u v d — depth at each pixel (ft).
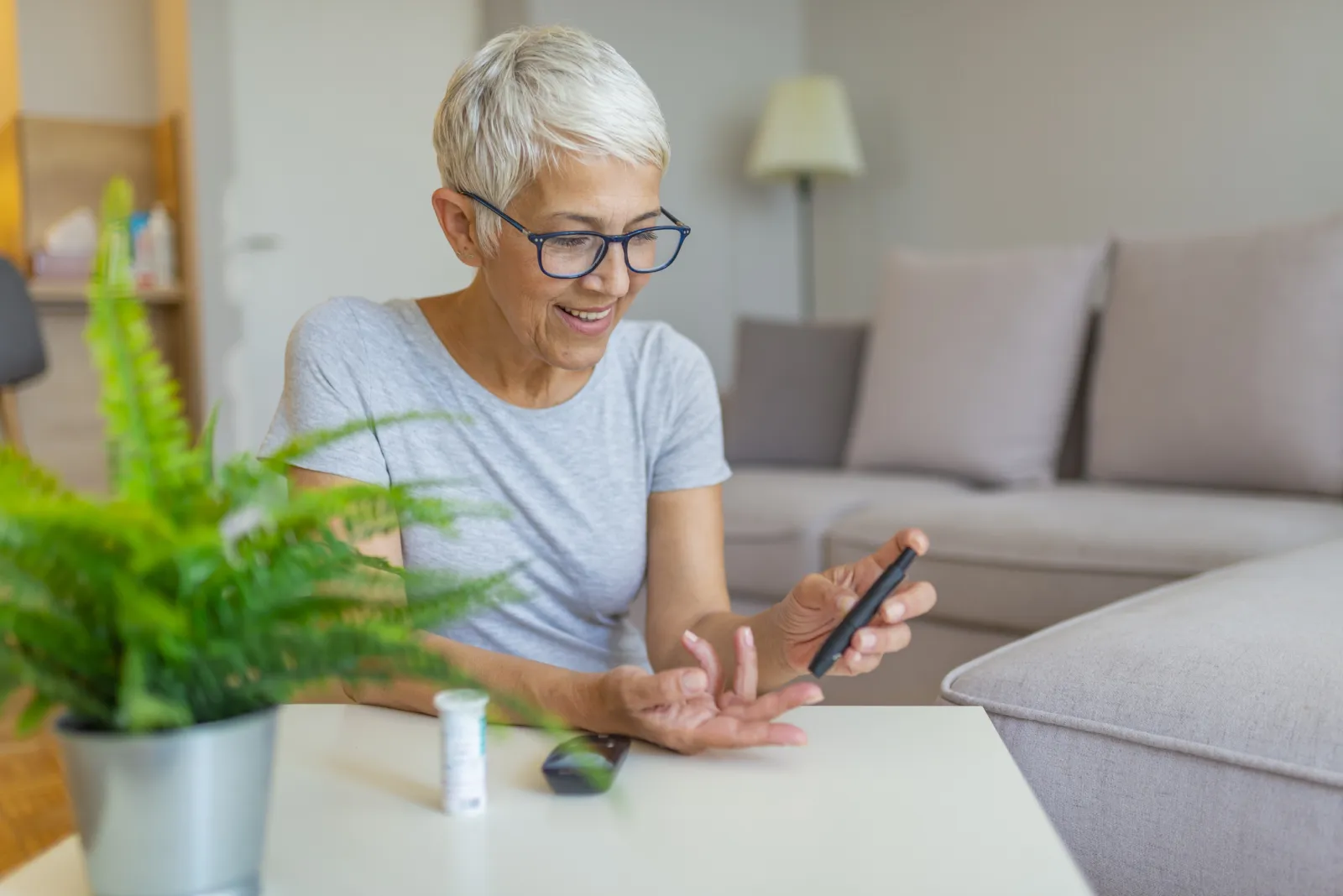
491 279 3.57
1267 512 7.07
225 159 14.37
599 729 2.84
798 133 14.20
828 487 9.02
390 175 15.57
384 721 3.04
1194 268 8.64
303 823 2.32
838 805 2.37
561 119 3.19
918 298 10.14
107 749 1.70
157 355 1.80
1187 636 3.71
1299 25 11.57
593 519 4.03
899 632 2.98
